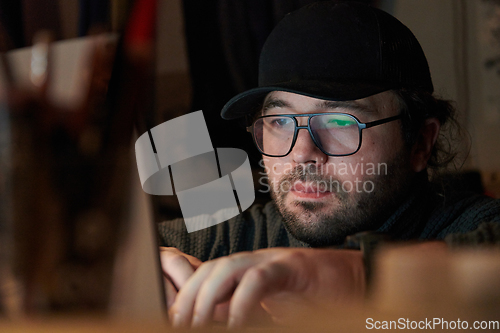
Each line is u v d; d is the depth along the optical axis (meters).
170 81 1.42
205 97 1.28
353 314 0.26
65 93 0.29
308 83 0.75
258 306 0.35
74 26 1.16
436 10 1.48
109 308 0.27
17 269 0.27
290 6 1.21
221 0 1.24
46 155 0.28
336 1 0.81
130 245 0.29
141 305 0.29
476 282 0.27
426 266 0.31
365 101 0.78
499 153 1.46
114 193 0.29
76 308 0.27
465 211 0.78
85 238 0.28
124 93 0.31
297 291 0.37
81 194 0.29
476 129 1.47
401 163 0.83
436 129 0.91
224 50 1.27
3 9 1.14
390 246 0.37
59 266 0.27
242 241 0.93
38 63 0.29
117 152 0.30
